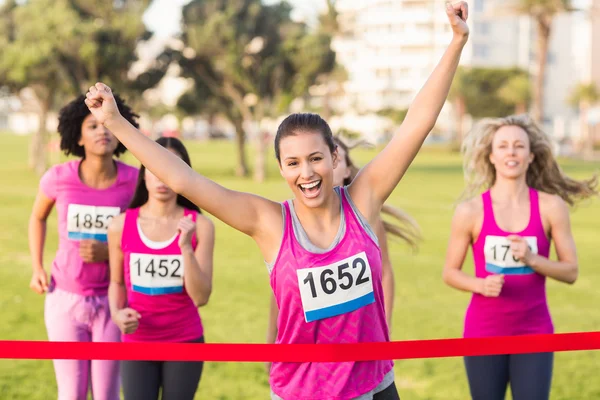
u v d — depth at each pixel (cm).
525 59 8775
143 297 357
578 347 277
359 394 254
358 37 9250
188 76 3084
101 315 402
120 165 421
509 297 371
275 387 264
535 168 421
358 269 249
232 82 3009
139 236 358
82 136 402
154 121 7194
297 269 248
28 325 693
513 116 408
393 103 9119
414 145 248
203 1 3000
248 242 1274
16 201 1841
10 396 496
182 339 361
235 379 550
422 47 9075
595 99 6638
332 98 8069
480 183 419
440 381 552
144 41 2955
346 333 254
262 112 2969
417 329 705
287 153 241
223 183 2692
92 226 406
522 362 351
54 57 2719
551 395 516
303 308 250
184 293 359
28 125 9919
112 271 373
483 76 6394
